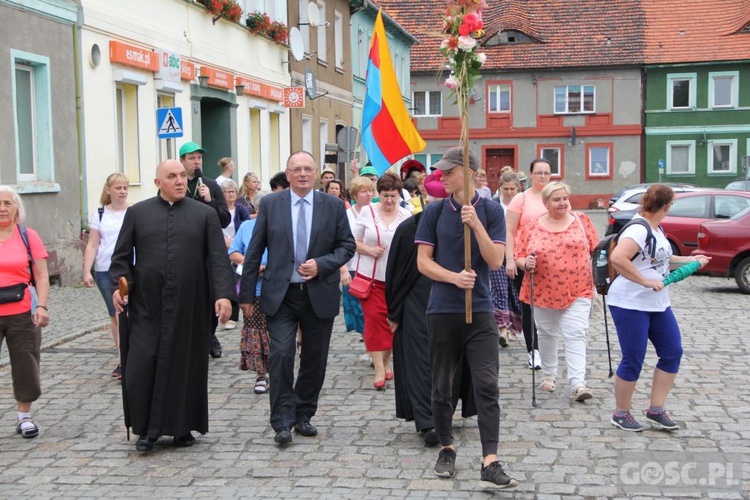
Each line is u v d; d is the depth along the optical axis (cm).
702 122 4925
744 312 1362
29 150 1521
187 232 662
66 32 1576
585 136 5016
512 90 5056
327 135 3294
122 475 608
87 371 938
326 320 688
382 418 748
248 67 2475
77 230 1616
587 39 5069
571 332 797
